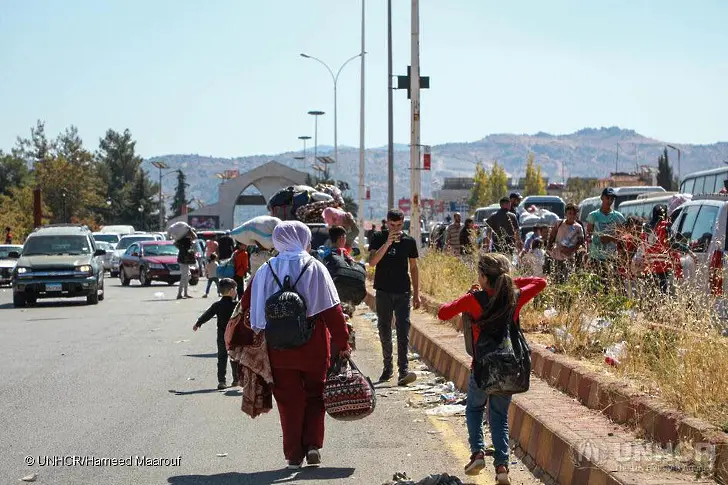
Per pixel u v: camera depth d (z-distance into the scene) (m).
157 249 39.97
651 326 9.91
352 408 8.15
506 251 18.67
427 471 7.91
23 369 13.94
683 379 7.57
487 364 7.14
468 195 155.38
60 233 29.55
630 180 113.94
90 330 19.91
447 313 7.33
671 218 18.11
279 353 7.92
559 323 12.76
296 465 8.01
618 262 13.36
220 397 11.48
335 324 7.95
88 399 11.35
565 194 92.12
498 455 7.33
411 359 14.73
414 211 24.95
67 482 7.65
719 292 10.71
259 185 112.44
